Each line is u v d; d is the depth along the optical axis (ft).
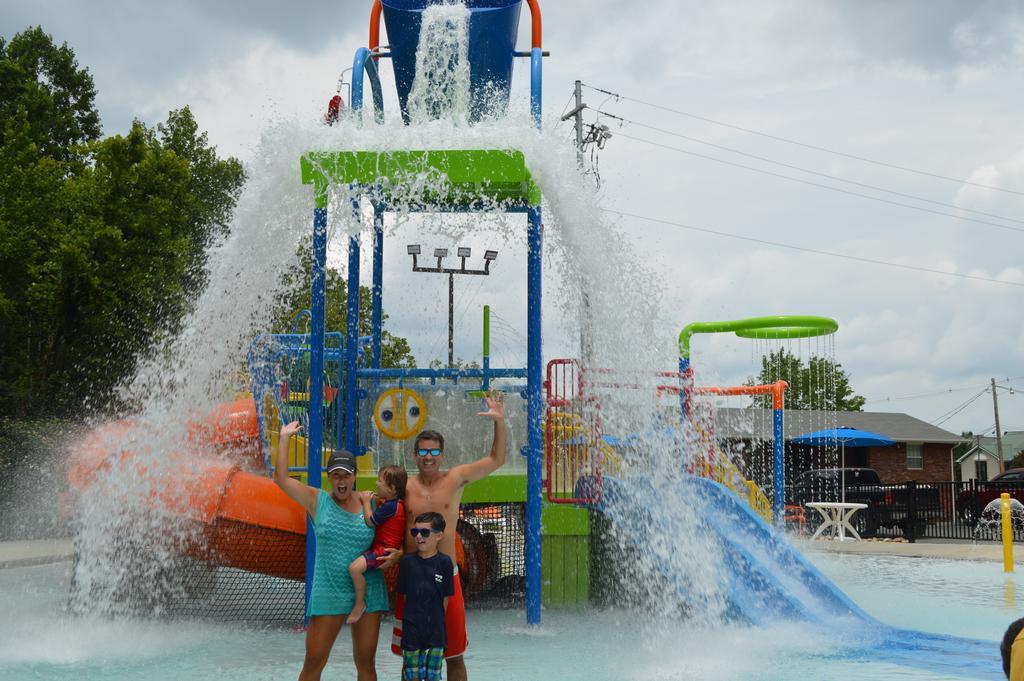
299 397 30.40
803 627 26.40
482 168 25.70
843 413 140.15
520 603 31.42
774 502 43.86
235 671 21.02
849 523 72.84
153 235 80.23
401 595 16.20
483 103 32.09
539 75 29.81
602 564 30.94
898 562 50.67
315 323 25.59
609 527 30.40
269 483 27.89
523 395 29.99
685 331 42.73
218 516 27.14
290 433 16.78
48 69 114.01
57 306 74.18
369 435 32.09
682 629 26.22
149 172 81.20
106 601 27.78
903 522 71.72
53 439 66.54
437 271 44.70
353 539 16.33
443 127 26.08
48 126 109.40
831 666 21.67
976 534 70.33
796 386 134.51
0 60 110.63
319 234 25.68
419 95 31.35
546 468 29.68
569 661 22.16
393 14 32.09
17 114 98.43
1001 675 20.76
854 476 87.86
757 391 44.57
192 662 22.11
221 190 93.66
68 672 20.94
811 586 29.99
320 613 16.15
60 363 76.28
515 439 32.17
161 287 77.25
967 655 23.22
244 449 30.27
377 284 35.22
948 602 34.14
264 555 27.73
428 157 25.63
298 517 27.58
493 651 23.39
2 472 63.05
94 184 80.33
